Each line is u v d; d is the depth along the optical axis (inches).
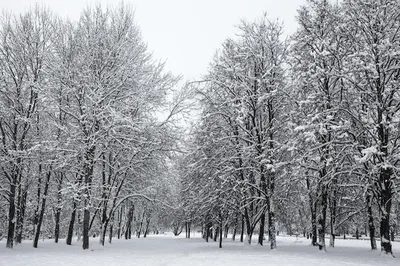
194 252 775.1
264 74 896.9
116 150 879.7
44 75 835.4
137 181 1014.4
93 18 879.1
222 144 992.9
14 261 518.6
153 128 872.9
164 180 1059.3
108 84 805.2
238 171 968.3
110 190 877.8
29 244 927.7
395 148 684.7
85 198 751.1
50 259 553.3
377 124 669.3
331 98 775.1
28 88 830.5
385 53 671.8
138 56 918.4
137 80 890.7
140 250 836.6
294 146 753.6
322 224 804.6
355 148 709.3
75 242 1139.9
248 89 915.4
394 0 711.7
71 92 786.8
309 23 838.5
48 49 856.9
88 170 771.4
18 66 821.9
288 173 851.4
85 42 845.2
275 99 940.0
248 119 971.3
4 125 829.2
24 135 810.2
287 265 505.4
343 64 756.0
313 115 724.0
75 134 761.6
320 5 823.1
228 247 1012.5
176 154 946.7
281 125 909.2
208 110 979.3
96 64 816.9
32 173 868.6
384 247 673.0
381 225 688.4
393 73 753.0
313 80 757.3
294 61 831.7
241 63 973.2
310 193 951.0
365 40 745.0
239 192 973.2
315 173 872.3
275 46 948.6
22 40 836.0
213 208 1001.5
